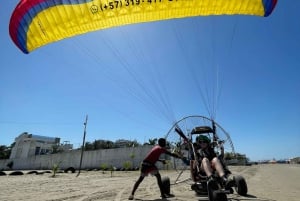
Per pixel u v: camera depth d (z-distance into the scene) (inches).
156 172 268.1
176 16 268.1
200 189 242.5
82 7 242.7
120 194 300.2
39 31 261.3
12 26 246.2
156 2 247.3
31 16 244.5
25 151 2684.5
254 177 599.8
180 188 350.0
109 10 248.7
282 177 587.2
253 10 260.7
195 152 238.1
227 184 187.2
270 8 256.2
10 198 271.0
